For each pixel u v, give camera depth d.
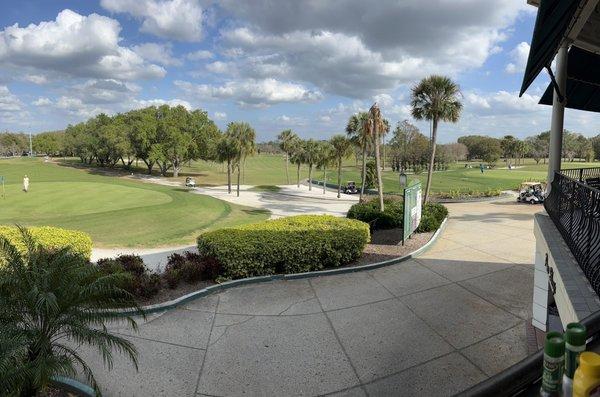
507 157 126.94
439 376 5.46
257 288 8.83
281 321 7.16
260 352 6.08
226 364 5.73
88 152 92.88
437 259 11.23
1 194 34.16
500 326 6.94
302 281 9.31
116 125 84.00
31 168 80.94
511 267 10.37
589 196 4.91
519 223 17.41
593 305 3.74
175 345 6.26
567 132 106.19
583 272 4.43
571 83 8.77
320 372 5.55
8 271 4.75
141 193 35.88
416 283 9.16
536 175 66.88
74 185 41.03
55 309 4.42
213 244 9.41
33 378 4.21
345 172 93.62
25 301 4.55
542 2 3.84
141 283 7.98
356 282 9.23
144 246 16.02
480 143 121.31
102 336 4.82
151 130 74.38
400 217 15.85
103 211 26.45
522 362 1.62
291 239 9.67
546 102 9.30
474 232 15.31
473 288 8.81
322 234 10.19
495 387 1.47
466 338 6.52
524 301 8.05
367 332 6.74
